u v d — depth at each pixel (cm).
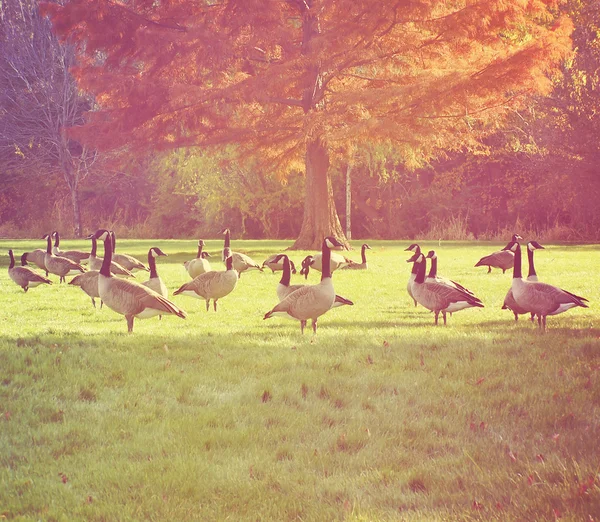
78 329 1202
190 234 6312
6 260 3022
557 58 2981
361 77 3409
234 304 1594
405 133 2950
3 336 1091
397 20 3017
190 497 507
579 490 471
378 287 1903
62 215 6359
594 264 2488
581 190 4603
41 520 464
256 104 3609
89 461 570
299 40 3578
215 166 5378
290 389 764
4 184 6425
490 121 3456
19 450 593
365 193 5853
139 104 3284
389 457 579
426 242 4369
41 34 5741
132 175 6469
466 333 1102
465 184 5572
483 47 3269
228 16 3250
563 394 732
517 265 1148
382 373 830
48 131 5862
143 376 828
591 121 4344
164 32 3175
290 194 5550
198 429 643
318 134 3234
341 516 468
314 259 2192
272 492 511
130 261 2086
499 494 488
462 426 653
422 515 462
